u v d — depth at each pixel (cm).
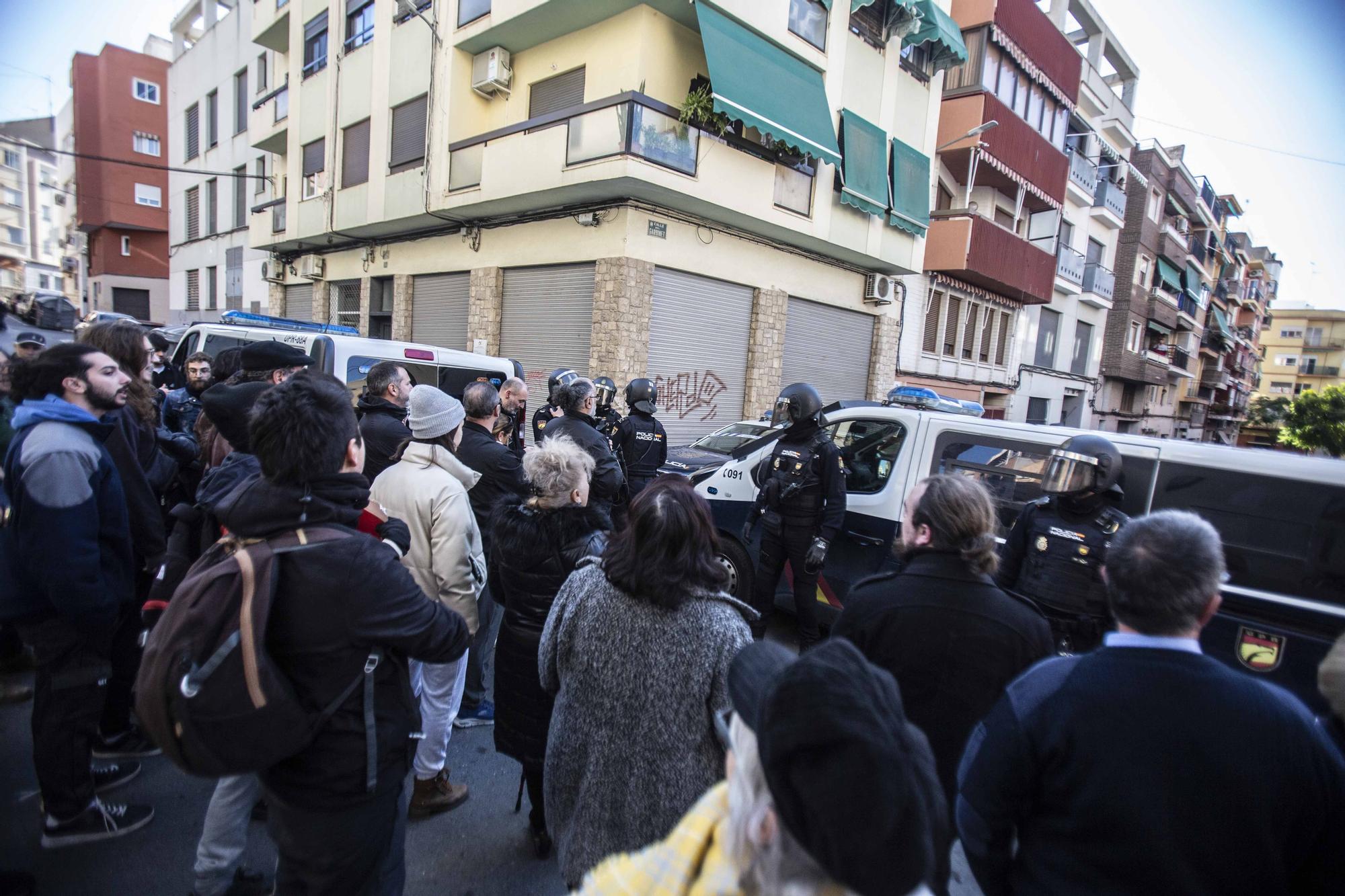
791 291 1166
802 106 972
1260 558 273
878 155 1162
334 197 1326
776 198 1027
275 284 1706
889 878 58
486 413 327
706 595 170
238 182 1973
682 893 82
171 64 2331
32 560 197
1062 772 124
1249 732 114
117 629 239
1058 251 1878
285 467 142
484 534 321
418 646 158
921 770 71
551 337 1023
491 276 1098
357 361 523
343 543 148
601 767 164
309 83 1415
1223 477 288
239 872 209
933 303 1549
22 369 210
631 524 171
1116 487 250
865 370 1371
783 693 68
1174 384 3291
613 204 917
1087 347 2272
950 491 189
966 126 1412
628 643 166
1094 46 2184
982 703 180
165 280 2623
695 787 160
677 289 990
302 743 140
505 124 1098
